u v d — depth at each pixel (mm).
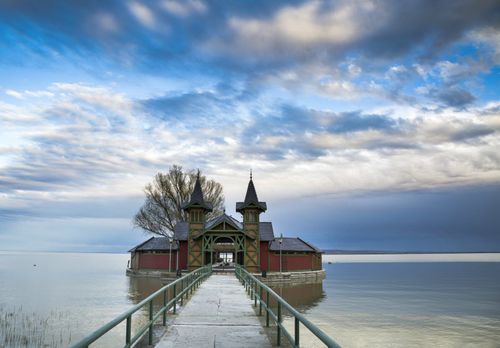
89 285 58625
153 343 12195
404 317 37188
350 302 46469
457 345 27594
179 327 14539
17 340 24000
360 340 28234
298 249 71688
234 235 62312
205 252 65500
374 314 38375
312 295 52562
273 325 14891
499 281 83625
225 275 46375
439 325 33812
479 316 38125
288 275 65750
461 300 50469
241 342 12375
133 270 77125
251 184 65000
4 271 100938
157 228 83438
